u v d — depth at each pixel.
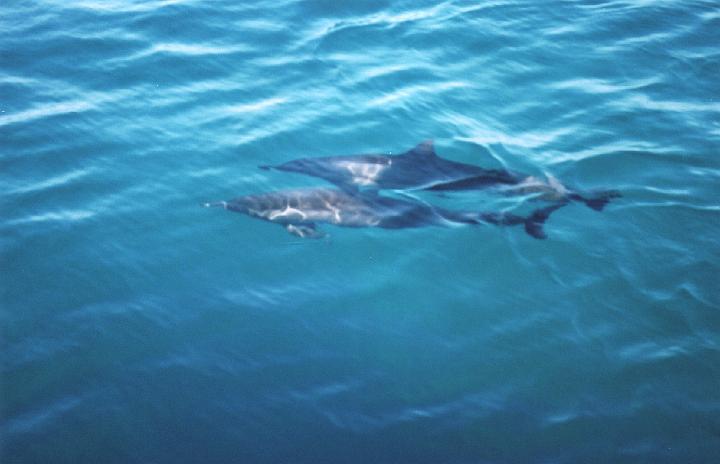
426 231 11.10
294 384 8.73
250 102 13.52
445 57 15.02
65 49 14.68
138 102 13.38
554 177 12.02
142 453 7.88
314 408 8.45
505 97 13.97
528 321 9.76
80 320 9.42
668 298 10.02
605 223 11.21
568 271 10.48
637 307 9.91
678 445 8.09
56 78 13.85
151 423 8.22
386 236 11.01
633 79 14.52
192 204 11.31
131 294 9.84
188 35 15.34
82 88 13.64
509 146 12.70
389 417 8.38
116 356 8.99
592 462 7.91
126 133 12.62
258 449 7.96
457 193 11.70
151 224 10.95
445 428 8.28
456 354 9.26
